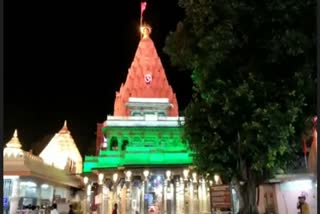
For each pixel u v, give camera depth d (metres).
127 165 39.78
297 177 22.00
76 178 48.31
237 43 12.05
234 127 12.40
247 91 11.61
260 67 12.23
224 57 12.16
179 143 51.06
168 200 39.38
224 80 12.48
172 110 61.16
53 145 59.31
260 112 11.38
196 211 38.66
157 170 39.66
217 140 12.77
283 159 12.77
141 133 52.41
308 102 12.40
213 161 13.34
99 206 40.78
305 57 11.67
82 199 47.28
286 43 11.34
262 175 13.40
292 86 11.77
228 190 18.39
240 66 12.47
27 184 33.81
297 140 12.91
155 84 61.75
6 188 28.73
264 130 11.37
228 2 12.14
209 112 12.75
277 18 11.67
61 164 55.88
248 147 11.94
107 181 42.47
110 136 52.53
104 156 44.62
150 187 40.12
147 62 63.22
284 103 11.82
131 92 60.78
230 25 11.97
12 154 29.17
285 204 22.83
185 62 13.86
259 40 12.13
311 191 21.33
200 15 12.75
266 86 11.80
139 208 39.28
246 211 13.14
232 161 13.35
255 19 11.95
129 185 39.66
